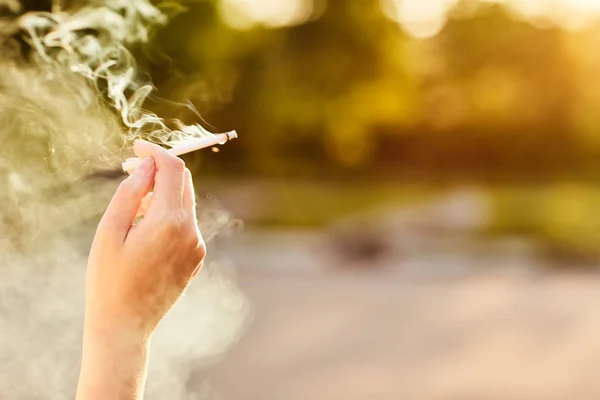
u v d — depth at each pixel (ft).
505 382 21.65
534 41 112.98
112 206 2.44
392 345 25.96
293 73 84.58
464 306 33.17
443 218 50.67
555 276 40.86
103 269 2.37
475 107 109.70
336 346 25.61
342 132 93.56
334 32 86.17
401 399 19.94
